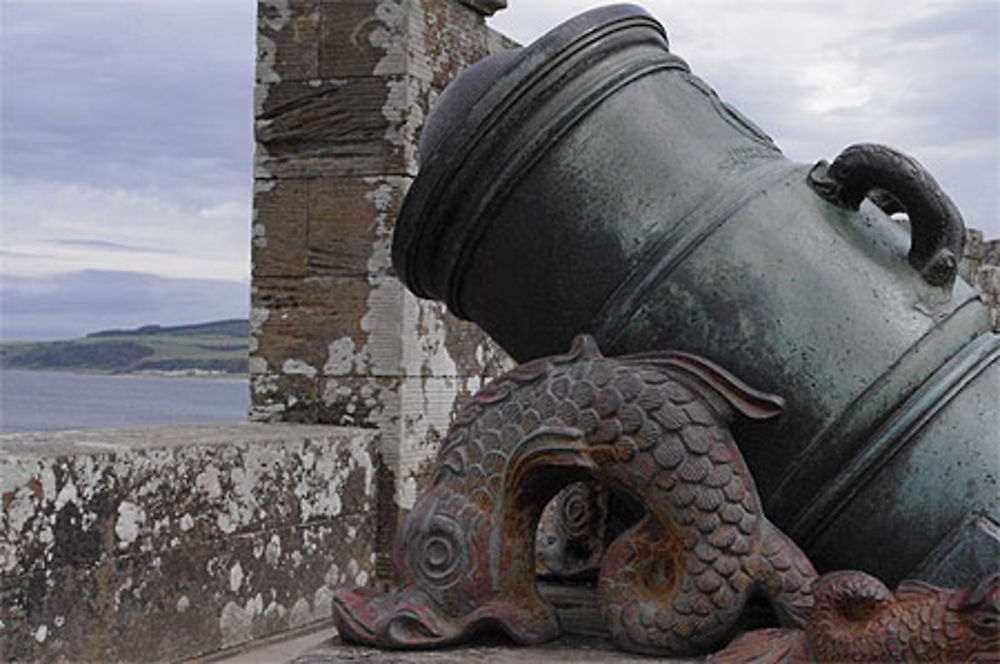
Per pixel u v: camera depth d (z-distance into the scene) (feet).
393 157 15.93
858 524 7.93
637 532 7.87
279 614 14.01
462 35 17.37
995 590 6.53
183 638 12.45
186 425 14.84
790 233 8.21
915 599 6.80
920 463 7.80
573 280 8.38
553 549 9.75
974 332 8.20
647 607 7.70
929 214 8.10
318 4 16.30
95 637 11.24
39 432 12.54
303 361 16.29
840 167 8.34
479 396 8.30
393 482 15.83
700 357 7.93
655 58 8.80
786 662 7.06
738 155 8.63
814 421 7.89
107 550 11.38
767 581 7.57
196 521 12.64
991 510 7.68
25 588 10.42
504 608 7.87
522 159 8.34
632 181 8.34
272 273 16.51
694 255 8.13
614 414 7.72
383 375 15.90
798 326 7.97
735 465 7.69
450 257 8.80
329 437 14.93
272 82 16.51
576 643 8.00
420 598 7.88
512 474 7.90
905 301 8.11
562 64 8.38
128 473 11.65
